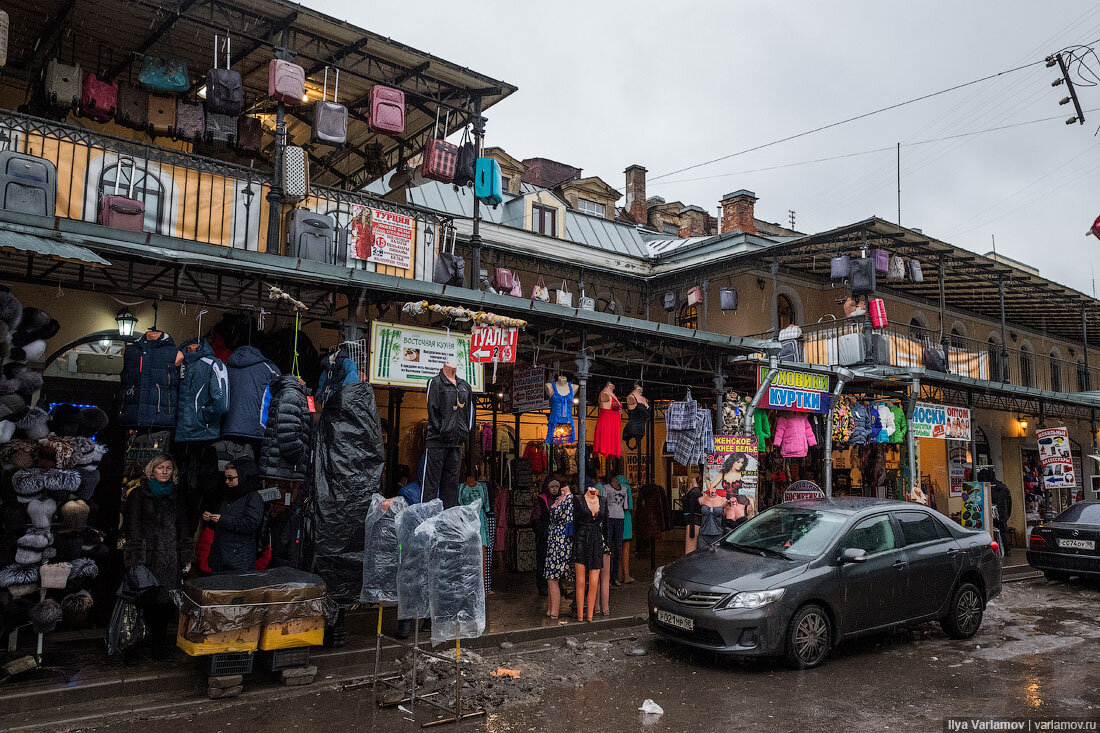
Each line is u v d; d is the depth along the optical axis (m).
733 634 7.01
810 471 17.38
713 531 10.69
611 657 7.62
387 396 14.19
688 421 11.38
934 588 8.38
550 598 8.80
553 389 10.23
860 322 16.22
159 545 6.43
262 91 11.02
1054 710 5.96
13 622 5.95
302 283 7.47
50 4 8.48
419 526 5.84
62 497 5.98
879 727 5.57
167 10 8.55
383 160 12.40
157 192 8.94
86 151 8.54
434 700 6.02
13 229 5.79
